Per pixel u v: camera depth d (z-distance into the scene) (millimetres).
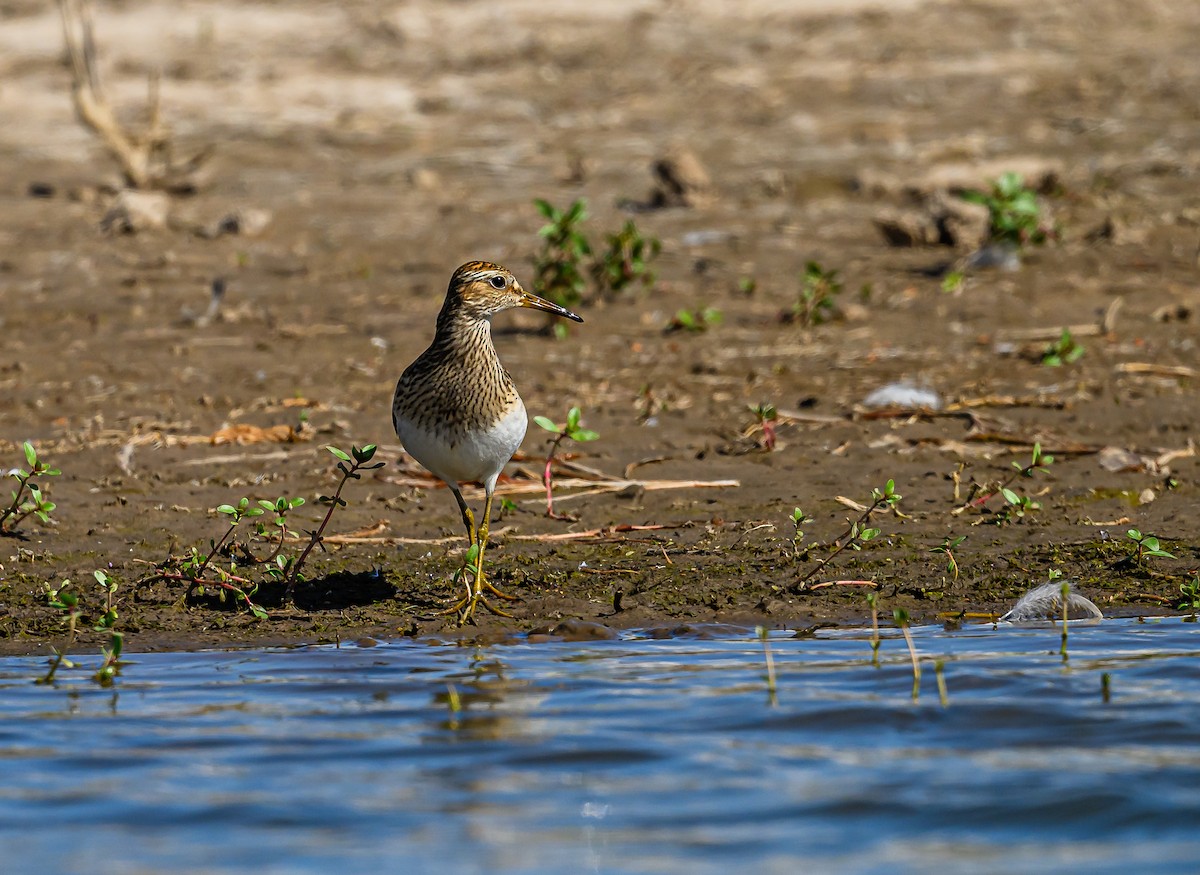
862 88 31734
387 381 16641
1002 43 34531
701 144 28625
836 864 6812
